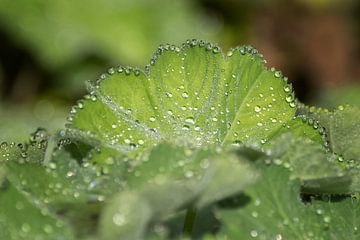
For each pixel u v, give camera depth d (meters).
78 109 0.38
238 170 0.33
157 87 0.40
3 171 0.35
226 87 0.40
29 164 0.35
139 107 0.39
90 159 0.36
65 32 1.22
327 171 0.36
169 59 0.40
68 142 0.37
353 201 0.37
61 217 0.34
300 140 0.35
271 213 0.35
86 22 1.22
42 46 1.22
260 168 0.35
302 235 0.35
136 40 1.21
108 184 0.35
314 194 0.37
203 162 0.34
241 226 0.34
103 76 0.39
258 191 0.35
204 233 0.35
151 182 0.33
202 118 0.40
